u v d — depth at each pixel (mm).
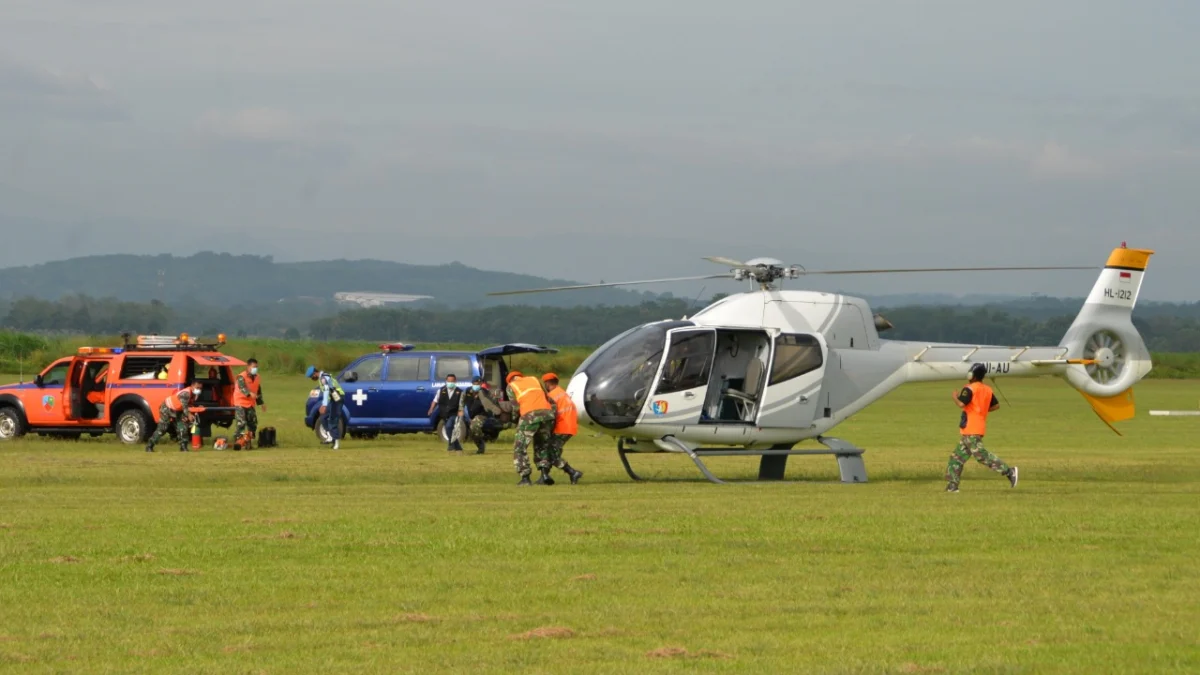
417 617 16125
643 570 19359
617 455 47281
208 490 32188
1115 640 14875
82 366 50750
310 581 18500
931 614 16328
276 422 63344
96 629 15516
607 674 13430
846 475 35688
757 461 44625
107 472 37188
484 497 30000
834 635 15180
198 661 14039
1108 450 51469
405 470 38469
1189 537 22781
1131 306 41062
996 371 39406
